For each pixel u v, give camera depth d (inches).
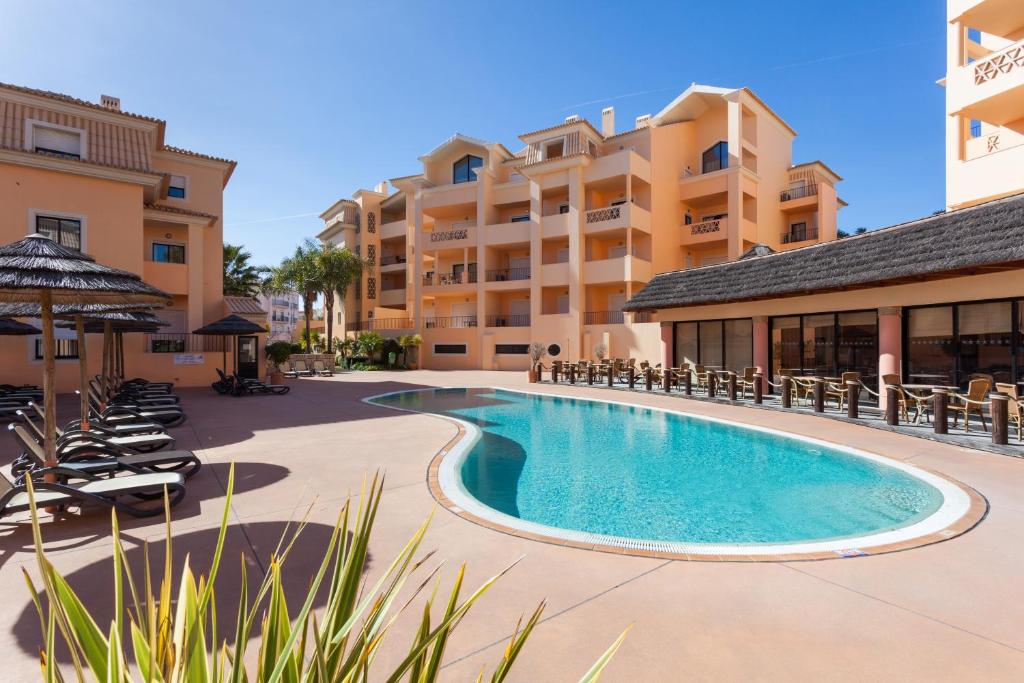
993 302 396.5
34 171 620.7
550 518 231.6
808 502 247.3
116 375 568.4
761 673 104.7
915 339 450.6
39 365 626.5
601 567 155.0
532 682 101.1
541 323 1157.1
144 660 44.7
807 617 126.6
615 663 107.3
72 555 163.8
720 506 245.3
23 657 112.0
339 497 222.4
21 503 180.9
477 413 530.6
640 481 288.2
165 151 836.6
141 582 145.9
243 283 1330.0
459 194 1318.9
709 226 1120.8
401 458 295.0
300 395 658.2
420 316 1346.0
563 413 528.7
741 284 581.6
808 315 551.5
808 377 486.3
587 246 1173.7
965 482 238.5
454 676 102.3
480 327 1251.8
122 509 195.3
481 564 156.3
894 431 364.5
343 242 1633.9
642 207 1142.3
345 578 54.9
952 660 109.4
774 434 374.9
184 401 587.2
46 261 194.5
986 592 138.9
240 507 208.8
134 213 681.6
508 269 1317.7
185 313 808.9
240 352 863.1
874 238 473.4
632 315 1065.5
